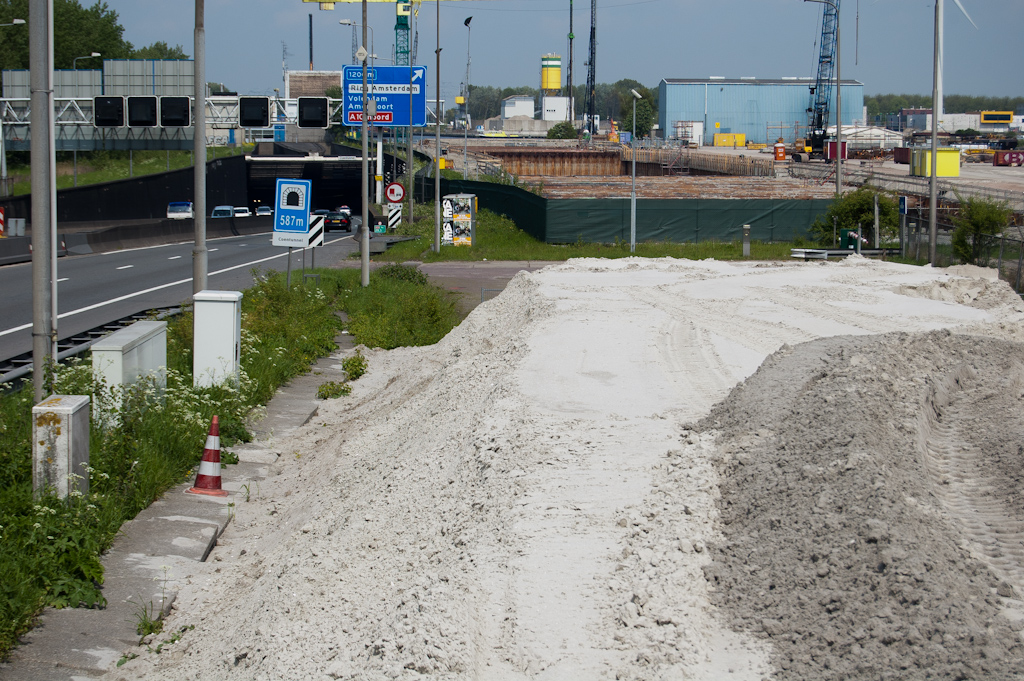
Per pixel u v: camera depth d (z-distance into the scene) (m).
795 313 16.36
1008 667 4.67
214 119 54.53
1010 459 7.40
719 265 25.83
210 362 14.52
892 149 99.38
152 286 30.42
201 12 16.02
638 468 8.06
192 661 6.95
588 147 124.81
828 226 46.00
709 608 5.81
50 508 8.52
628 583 6.09
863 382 8.77
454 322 25.62
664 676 5.17
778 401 8.68
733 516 6.86
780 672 5.08
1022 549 6.11
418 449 10.41
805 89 148.38
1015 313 16.81
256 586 7.86
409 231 57.34
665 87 149.62
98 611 7.73
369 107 59.00
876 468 6.71
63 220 53.38
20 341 19.45
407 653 5.64
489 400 11.01
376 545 7.96
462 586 6.23
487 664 5.48
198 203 16.12
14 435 10.20
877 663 4.88
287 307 21.83
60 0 113.19
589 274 23.33
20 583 7.41
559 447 8.68
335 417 15.59
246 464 12.53
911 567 5.48
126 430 10.98
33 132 10.72
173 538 9.41
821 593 5.59
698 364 12.41
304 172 91.50
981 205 32.44
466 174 82.00
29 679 6.66
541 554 6.56
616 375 11.91
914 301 17.84
